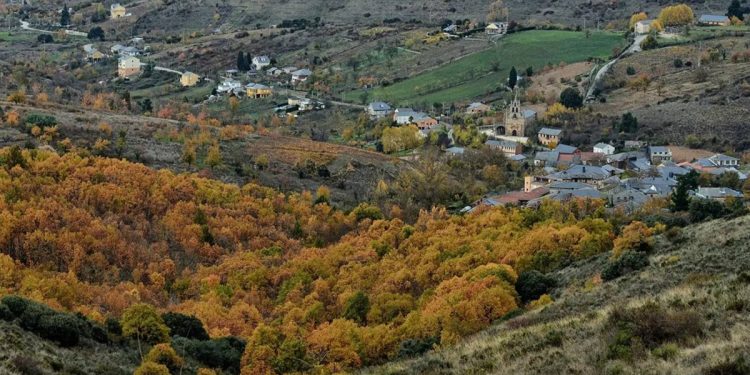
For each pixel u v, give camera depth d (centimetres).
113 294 10200
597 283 8562
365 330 8125
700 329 5159
